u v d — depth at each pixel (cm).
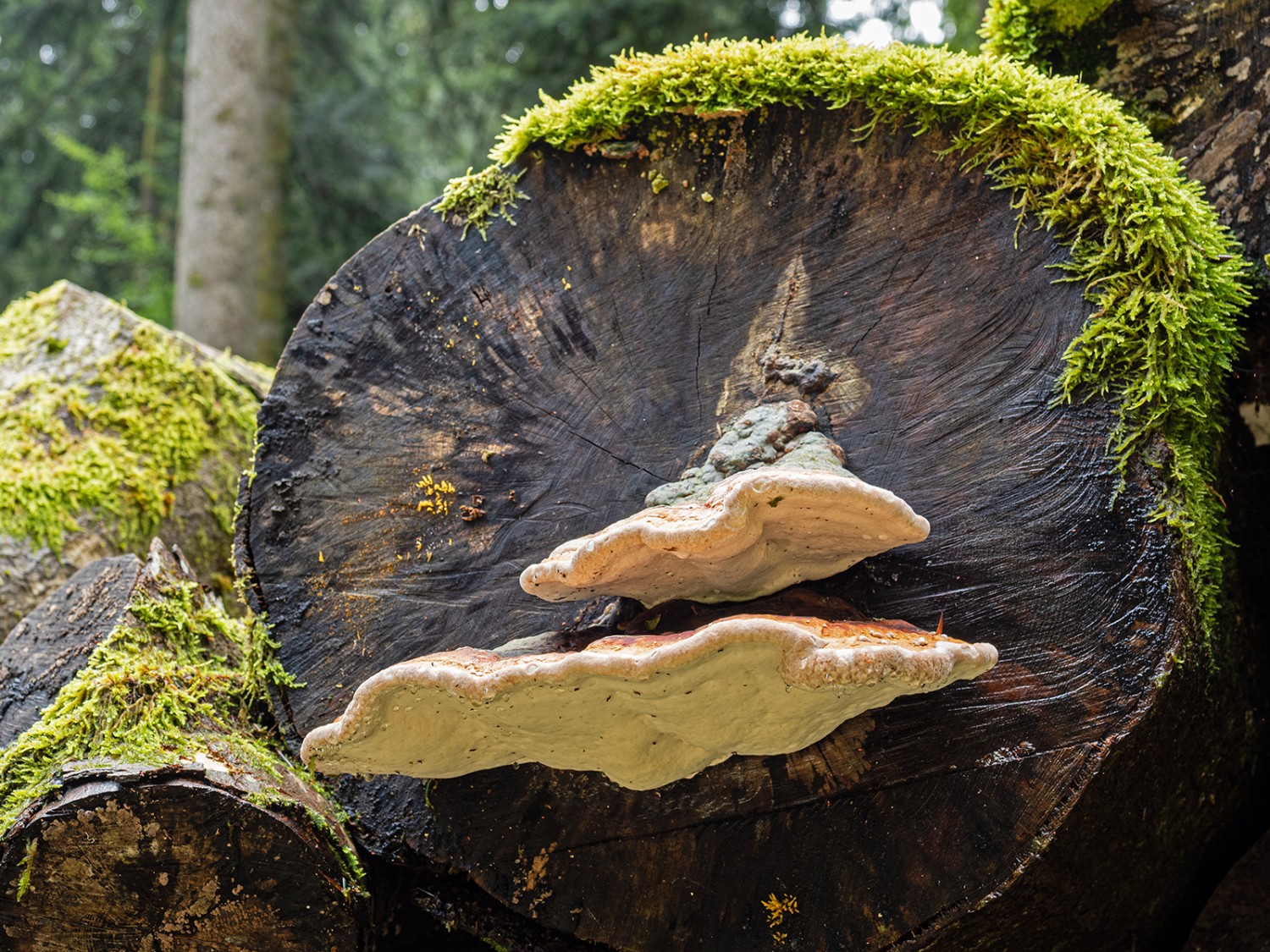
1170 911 148
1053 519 133
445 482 147
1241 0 151
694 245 143
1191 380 132
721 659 121
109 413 200
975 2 345
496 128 509
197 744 142
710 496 130
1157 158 136
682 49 142
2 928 135
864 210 139
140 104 618
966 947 136
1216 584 133
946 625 135
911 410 137
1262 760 148
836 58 139
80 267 611
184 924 136
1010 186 136
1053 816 130
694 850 139
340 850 140
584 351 145
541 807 143
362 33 660
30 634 155
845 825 136
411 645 147
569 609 143
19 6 606
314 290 552
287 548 150
